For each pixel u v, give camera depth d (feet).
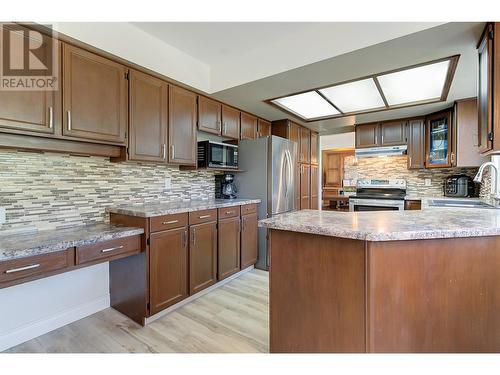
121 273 7.23
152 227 6.74
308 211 6.28
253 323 6.78
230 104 10.75
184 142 8.82
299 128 14.26
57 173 6.59
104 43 6.47
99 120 6.49
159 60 7.77
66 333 6.32
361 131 14.08
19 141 5.52
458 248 4.20
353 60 7.05
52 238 5.46
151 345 5.85
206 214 8.43
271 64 8.05
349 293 4.13
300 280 4.63
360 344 4.05
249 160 11.30
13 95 5.15
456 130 10.35
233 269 9.61
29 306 6.14
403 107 11.08
